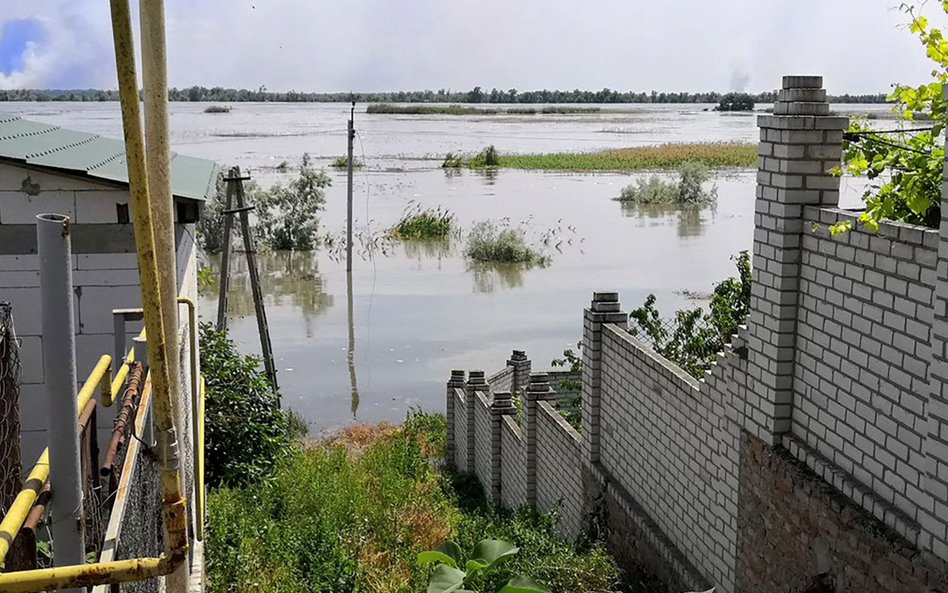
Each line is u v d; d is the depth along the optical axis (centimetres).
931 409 500
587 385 1053
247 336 2427
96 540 392
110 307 839
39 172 812
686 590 799
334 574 948
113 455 364
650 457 898
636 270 3153
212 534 948
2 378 415
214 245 3525
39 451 831
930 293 511
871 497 563
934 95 535
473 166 7238
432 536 1145
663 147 8538
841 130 637
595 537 998
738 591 727
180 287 850
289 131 11638
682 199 5100
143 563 281
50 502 313
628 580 912
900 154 581
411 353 2275
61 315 307
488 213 4553
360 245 3797
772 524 670
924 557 511
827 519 599
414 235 3975
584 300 2769
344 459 1447
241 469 1229
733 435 727
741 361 710
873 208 550
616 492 966
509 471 1381
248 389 1290
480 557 286
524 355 1792
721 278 2962
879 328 559
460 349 2300
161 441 293
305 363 2197
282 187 3831
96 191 825
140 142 271
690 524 812
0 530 258
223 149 8169
